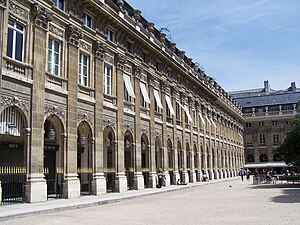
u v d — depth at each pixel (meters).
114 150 29.39
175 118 42.78
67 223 13.50
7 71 19.08
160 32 41.75
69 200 21.67
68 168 23.31
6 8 19.22
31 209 16.81
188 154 47.22
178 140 43.75
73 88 24.42
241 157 84.06
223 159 65.75
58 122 23.70
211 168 56.34
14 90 19.47
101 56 28.28
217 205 19.36
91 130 26.48
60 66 23.78
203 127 53.91
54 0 23.64
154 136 36.75
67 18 24.38
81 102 25.48
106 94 28.64
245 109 96.69
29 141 20.22
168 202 21.84
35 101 20.78
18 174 20.50
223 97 70.38
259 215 14.84
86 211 17.59
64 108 23.55
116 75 30.50
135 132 32.94
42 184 20.56
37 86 21.05
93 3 26.52
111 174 30.06
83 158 28.20
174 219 14.11
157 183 36.03
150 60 37.19
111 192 28.56
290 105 93.06
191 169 47.09
